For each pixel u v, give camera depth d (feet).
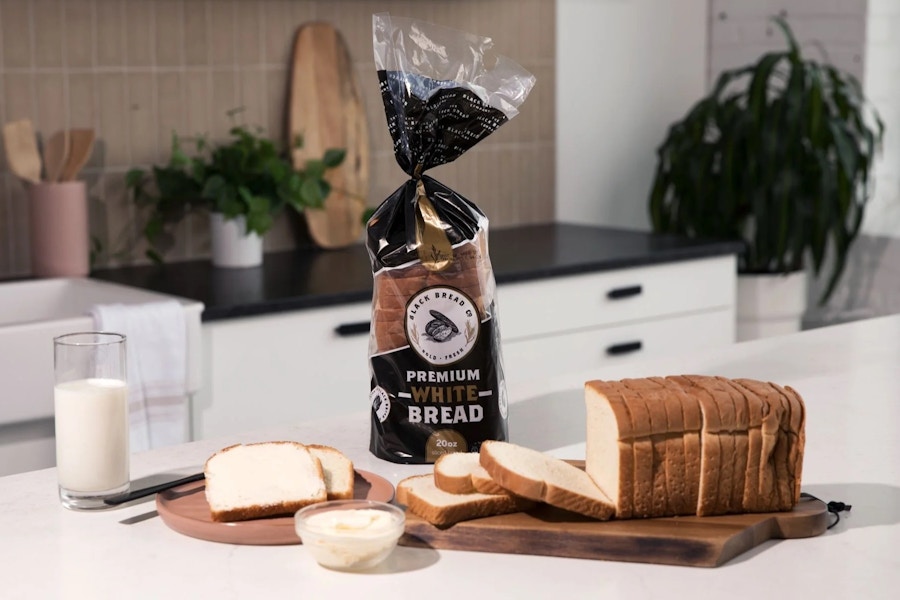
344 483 3.54
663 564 3.13
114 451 3.59
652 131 12.51
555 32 11.50
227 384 7.55
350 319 8.09
